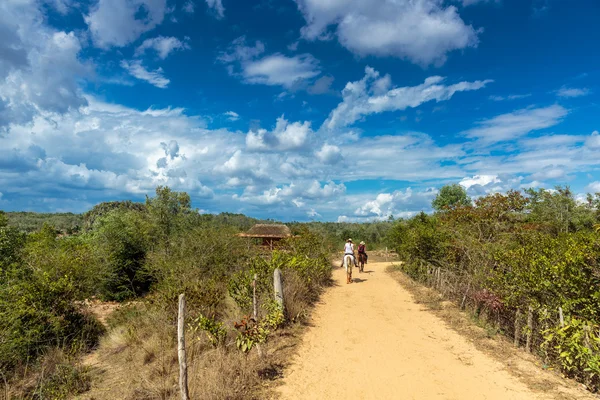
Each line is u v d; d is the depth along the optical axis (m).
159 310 9.53
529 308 7.21
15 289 10.03
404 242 19.08
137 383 6.73
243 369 6.26
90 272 12.58
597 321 6.19
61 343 9.97
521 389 5.78
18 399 6.95
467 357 7.21
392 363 7.00
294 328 9.13
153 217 19.45
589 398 5.38
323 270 16.12
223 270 13.93
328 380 6.29
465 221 12.89
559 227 15.25
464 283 10.91
